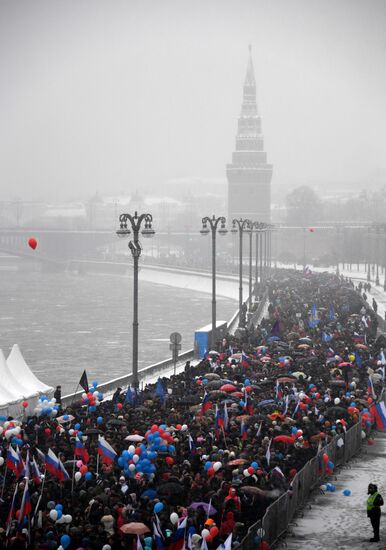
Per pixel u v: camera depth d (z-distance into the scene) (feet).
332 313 351.46
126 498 119.85
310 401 179.22
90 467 135.85
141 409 170.81
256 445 143.43
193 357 325.83
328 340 279.08
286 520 129.59
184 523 100.42
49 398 216.54
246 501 122.31
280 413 164.96
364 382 214.69
